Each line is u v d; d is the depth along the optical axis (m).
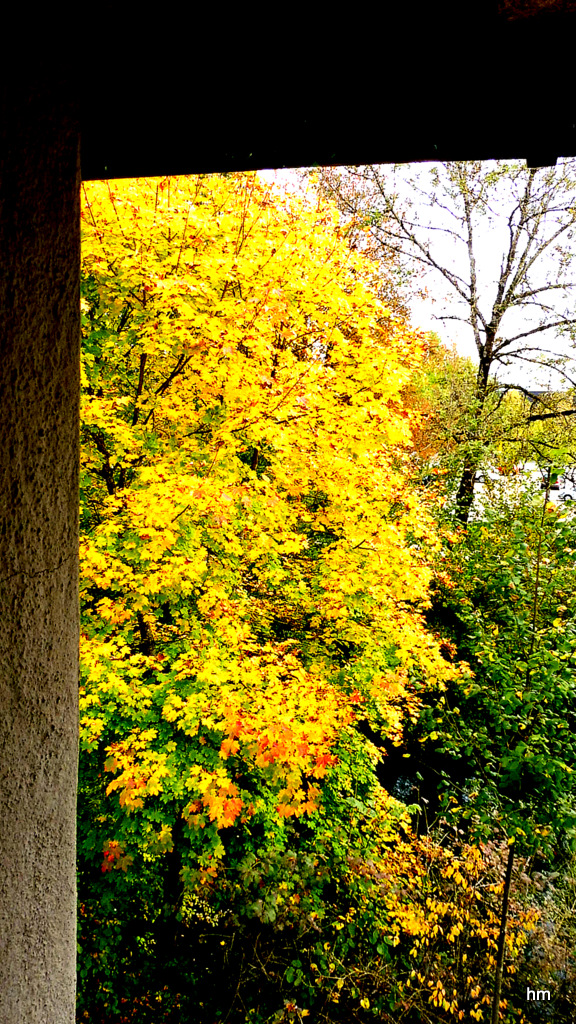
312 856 6.12
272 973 5.64
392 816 6.84
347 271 5.61
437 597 7.76
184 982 6.07
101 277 4.40
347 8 0.85
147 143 1.12
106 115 1.06
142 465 4.98
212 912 6.45
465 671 5.60
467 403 11.88
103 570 4.58
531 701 4.84
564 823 4.59
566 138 1.02
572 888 6.45
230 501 4.09
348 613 5.60
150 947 6.38
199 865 5.81
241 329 4.49
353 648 6.09
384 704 6.21
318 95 0.99
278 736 4.20
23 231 0.89
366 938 6.02
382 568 5.54
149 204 4.57
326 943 5.84
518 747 4.72
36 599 0.97
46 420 0.96
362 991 5.65
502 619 5.73
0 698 0.92
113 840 4.81
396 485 5.89
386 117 1.01
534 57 0.88
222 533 5.05
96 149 1.15
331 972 5.82
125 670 4.57
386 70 0.93
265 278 4.94
